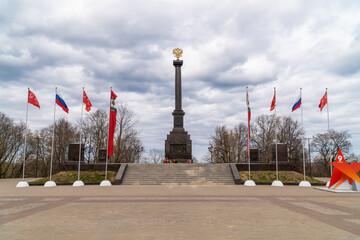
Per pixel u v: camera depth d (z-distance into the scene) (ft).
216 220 36.58
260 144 230.48
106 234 29.25
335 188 80.43
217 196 64.23
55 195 67.72
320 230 31.17
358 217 39.09
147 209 45.57
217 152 227.40
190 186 94.22
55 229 31.65
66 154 207.72
